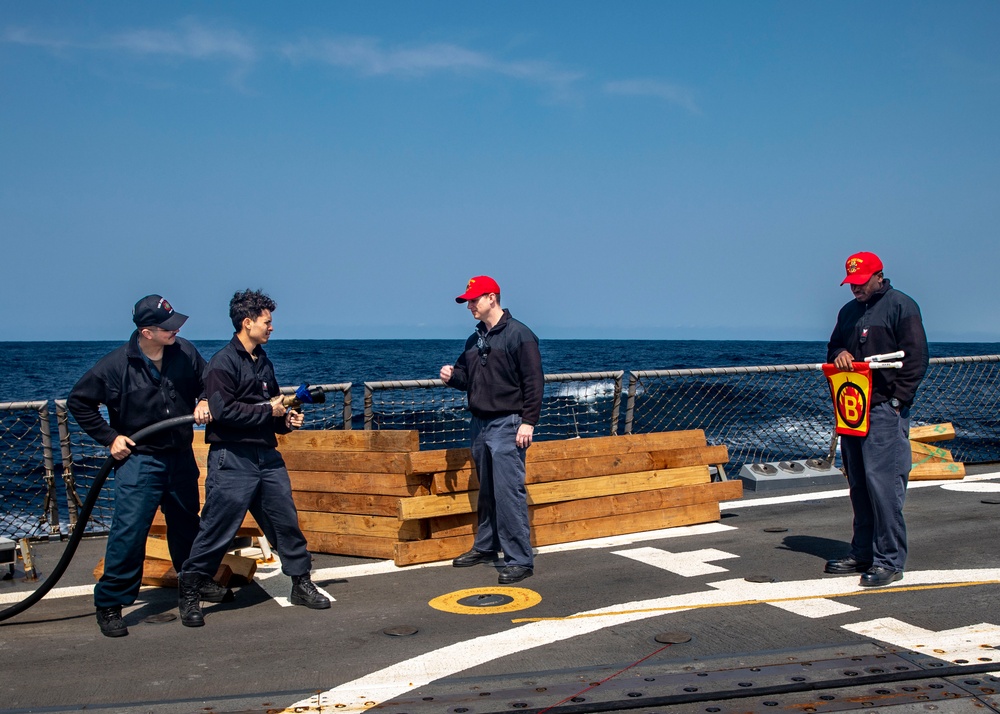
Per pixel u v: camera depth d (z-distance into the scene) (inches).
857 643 157.9
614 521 262.2
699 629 169.5
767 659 150.6
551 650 160.9
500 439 218.8
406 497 233.8
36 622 189.5
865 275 202.8
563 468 254.4
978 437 506.3
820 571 212.5
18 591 215.9
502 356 219.9
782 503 306.8
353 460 245.3
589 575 216.4
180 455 184.7
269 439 189.0
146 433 176.1
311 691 143.6
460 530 243.4
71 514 280.5
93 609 198.7
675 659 153.0
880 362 198.8
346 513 247.9
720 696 135.6
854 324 208.2
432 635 173.0
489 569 227.1
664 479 272.1
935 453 339.0
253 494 187.3
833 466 349.1
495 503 225.9
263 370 191.5
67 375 1656.0
